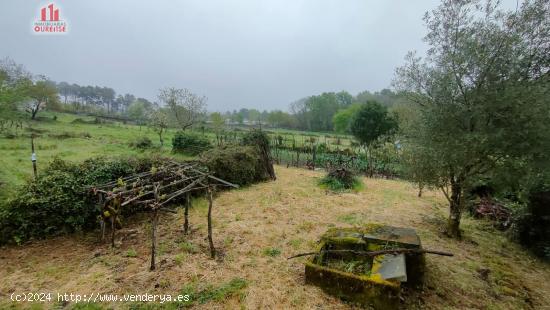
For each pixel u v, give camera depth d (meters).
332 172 11.98
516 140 4.95
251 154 12.09
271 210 8.34
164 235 6.34
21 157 14.16
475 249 6.05
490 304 4.23
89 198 6.57
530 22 5.05
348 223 7.43
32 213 5.90
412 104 7.05
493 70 5.24
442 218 8.05
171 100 27.66
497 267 5.35
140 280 4.53
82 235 6.29
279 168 16.31
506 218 7.34
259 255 5.54
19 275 4.68
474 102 5.33
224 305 4.03
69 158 14.66
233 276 4.75
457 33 5.71
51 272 4.78
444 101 5.70
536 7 4.99
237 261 5.25
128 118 57.72
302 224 7.27
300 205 8.94
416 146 6.27
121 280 4.53
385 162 16.28
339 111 54.56
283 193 10.32
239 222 7.24
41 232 6.04
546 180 5.14
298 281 4.62
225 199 9.46
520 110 4.75
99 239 6.10
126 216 7.40
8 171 10.75
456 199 6.43
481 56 5.18
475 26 5.54
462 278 4.86
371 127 21.91
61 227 6.25
